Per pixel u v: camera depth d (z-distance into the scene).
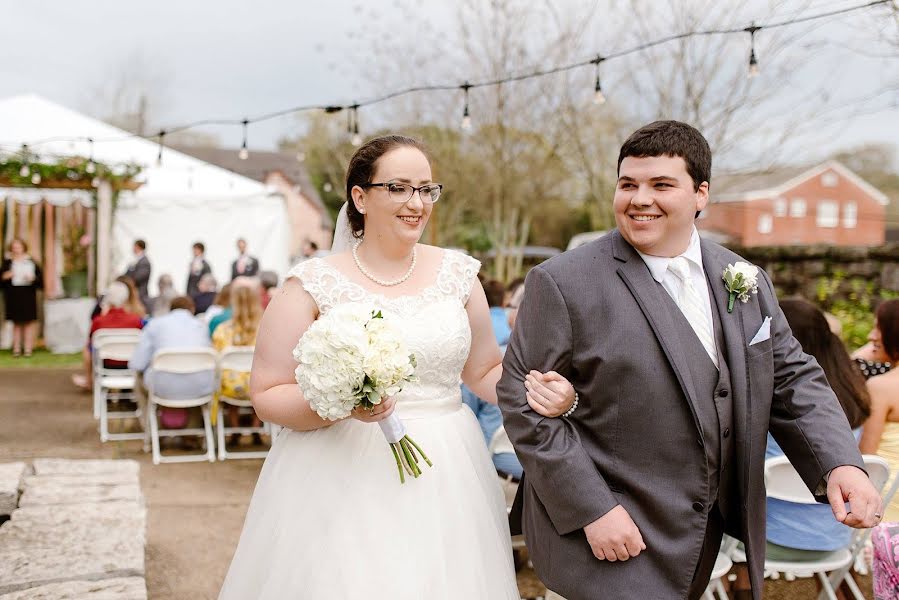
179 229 13.66
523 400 2.15
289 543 2.27
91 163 11.40
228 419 7.50
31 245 13.00
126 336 7.52
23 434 7.06
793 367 2.21
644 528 2.08
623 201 2.13
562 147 13.18
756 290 2.20
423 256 2.58
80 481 4.45
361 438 2.37
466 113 6.18
